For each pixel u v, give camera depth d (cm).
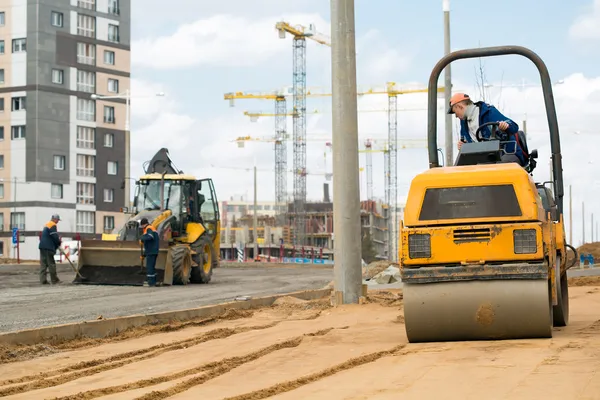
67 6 11075
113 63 11550
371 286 3044
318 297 2653
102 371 1211
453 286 1298
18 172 10825
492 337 1317
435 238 1301
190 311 1992
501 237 1280
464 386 945
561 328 1522
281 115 18650
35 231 10731
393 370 1086
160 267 3219
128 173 6781
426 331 1326
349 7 2167
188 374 1156
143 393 1009
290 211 18188
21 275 4428
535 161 1520
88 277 3225
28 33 10806
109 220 11488
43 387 1098
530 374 995
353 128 2173
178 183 3481
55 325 1689
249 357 1282
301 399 923
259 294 2686
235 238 16462
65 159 11044
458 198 1309
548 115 1493
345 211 2173
